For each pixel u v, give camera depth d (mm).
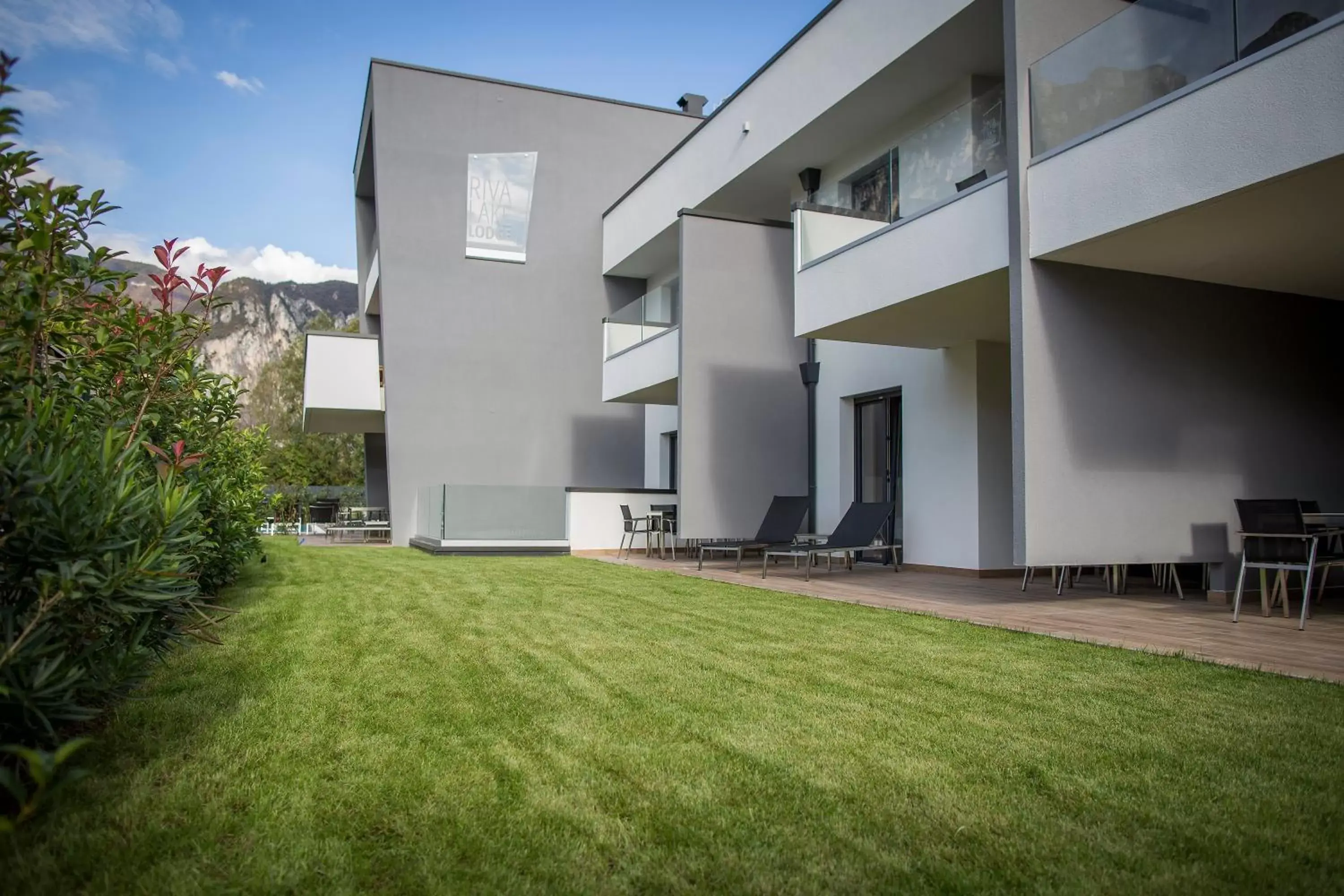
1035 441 6422
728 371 11781
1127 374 6824
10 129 2342
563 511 13953
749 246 12008
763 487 11852
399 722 3502
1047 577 10086
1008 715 3641
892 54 9648
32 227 3131
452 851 2330
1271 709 3713
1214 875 2223
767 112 12078
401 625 5859
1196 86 5391
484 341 17750
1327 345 7859
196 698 3791
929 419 10641
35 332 3049
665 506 14453
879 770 2979
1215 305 7258
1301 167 4832
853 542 9742
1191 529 7043
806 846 2391
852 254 8641
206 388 5875
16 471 2256
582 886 2154
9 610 2301
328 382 17672
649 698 3918
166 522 2742
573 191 18375
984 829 2506
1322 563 5816
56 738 2424
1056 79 6379
